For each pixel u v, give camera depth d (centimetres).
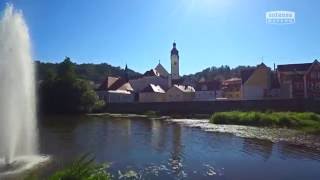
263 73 9856
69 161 2503
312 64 9288
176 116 8162
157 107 9412
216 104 8400
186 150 3067
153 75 14012
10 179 2030
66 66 10238
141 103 9738
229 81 12469
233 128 5084
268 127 5175
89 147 3222
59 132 4575
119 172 2220
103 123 6241
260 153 2920
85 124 5984
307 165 2453
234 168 2353
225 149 3125
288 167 2388
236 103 8038
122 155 2812
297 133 4356
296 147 3238
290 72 9494
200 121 6625
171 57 15938
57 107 9781
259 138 3906
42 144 3384
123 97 12750
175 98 12375
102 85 12938
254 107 7731
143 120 7081
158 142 3600
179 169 2311
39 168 2280
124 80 13550
